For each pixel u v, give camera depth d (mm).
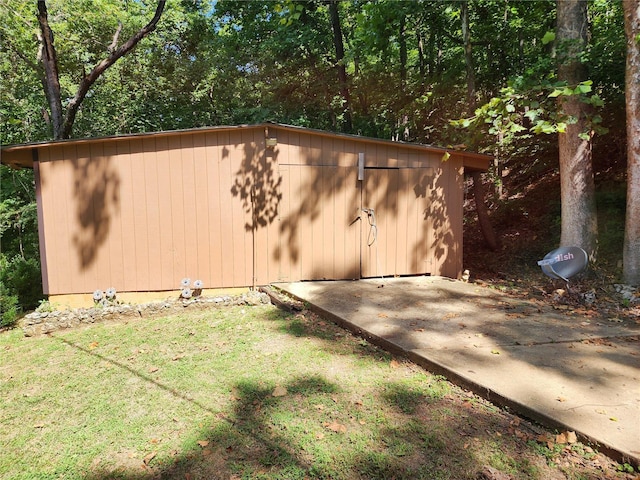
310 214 6293
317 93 13305
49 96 9531
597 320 4414
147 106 13688
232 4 13898
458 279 7020
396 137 13492
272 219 6164
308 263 6332
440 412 2740
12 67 11469
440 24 11305
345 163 6379
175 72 13844
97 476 2301
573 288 5504
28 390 3447
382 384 3182
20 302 6531
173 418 2865
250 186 6074
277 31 12070
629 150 5543
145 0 13727
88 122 13242
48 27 9289
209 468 2307
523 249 8656
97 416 2957
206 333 4648
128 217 5852
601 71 7207
